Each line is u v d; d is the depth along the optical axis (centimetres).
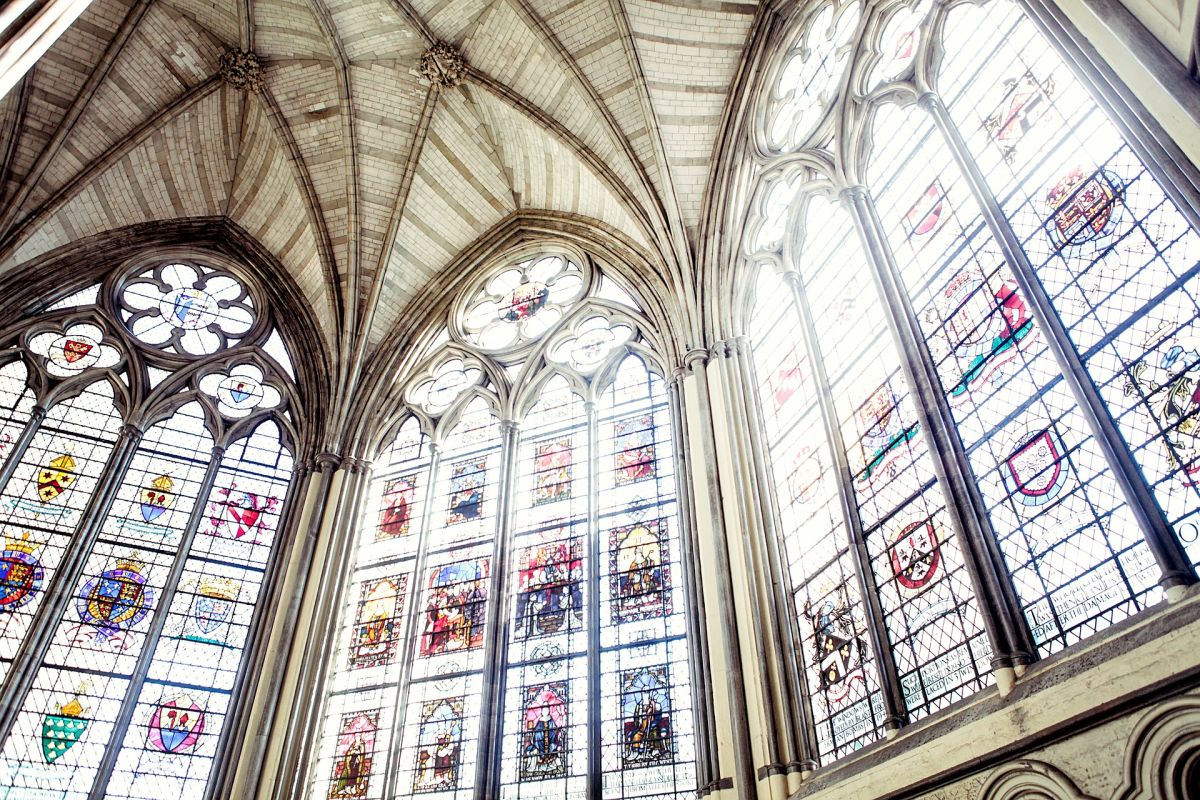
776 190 1688
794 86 1702
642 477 1638
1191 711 684
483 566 1658
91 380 1897
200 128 2045
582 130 1920
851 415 1275
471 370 2017
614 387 1825
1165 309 844
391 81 1973
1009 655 878
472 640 1569
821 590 1245
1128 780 710
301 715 1526
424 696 1535
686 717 1338
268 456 1923
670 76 1823
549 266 2103
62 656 1551
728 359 1614
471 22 1883
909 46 1377
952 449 1037
